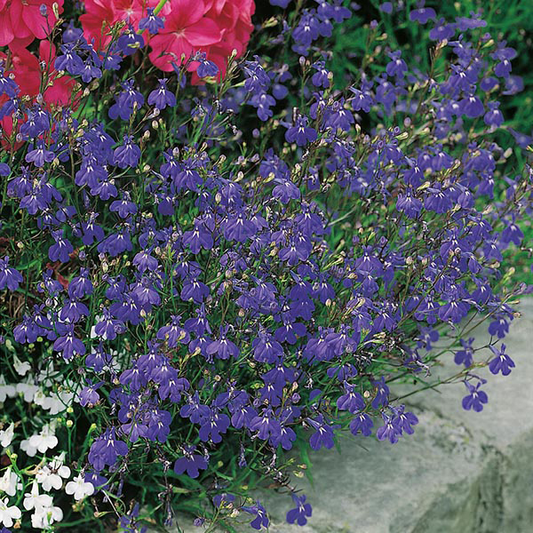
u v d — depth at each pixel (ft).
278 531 3.62
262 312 3.47
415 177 3.68
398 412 3.52
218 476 3.68
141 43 3.72
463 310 3.55
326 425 3.49
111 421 3.55
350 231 3.93
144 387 3.41
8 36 3.69
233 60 3.79
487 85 4.12
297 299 3.51
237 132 3.88
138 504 3.56
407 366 3.78
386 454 3.84
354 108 3.74
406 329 3.78
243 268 3.46
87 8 3.78
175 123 3.85
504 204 3.97
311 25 4.07
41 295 3.66
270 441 3.52
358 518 3.65
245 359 3.54
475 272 3.56
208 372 3.49
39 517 3.50
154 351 3.39
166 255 3.46
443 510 3.75
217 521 3.61
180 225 3.69
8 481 3.48
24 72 3.72
